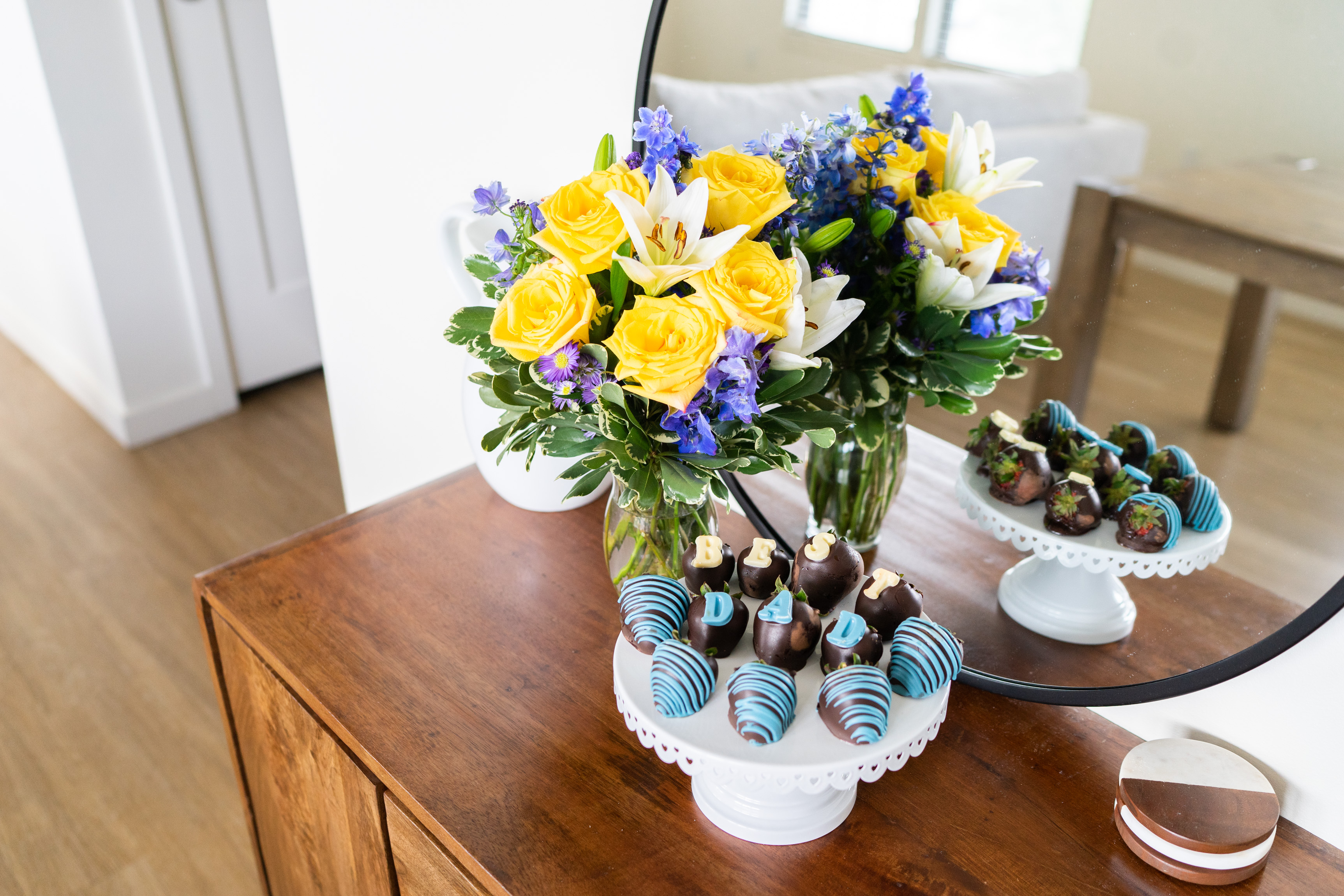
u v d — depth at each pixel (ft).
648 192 1.95
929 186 2.37
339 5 3.73
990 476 2.49
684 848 2.27
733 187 1.96
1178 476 2.21
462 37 3.46
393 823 2.49
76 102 6.73
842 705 2.01
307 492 7.47
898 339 2.33
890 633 2.23
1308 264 1.88
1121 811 2.30
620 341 1.86
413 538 3.26
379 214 4.09
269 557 3.15
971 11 2.22
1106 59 2.06
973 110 2.28
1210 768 2.31
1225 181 1.95
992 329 2.23
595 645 2.84
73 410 8.43
